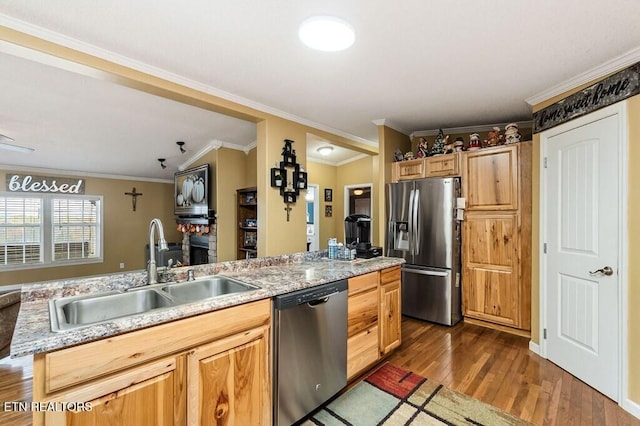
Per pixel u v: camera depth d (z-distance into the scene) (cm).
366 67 209
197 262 527
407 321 349
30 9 148
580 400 197
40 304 146
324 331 193
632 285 187
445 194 331
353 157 579
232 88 244
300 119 324
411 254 356
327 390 194
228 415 148
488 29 164
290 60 198
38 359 101
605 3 143
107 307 161
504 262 311
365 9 147
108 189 638
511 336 302
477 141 336
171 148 466
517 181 302
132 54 190
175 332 130
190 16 152
